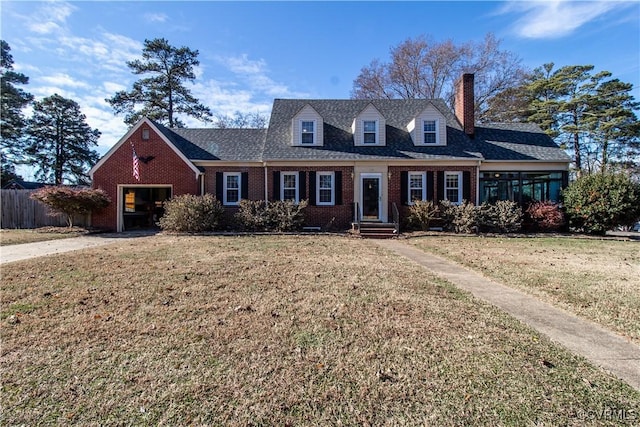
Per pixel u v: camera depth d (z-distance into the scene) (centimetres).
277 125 1850
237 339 369
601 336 389
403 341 367
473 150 1705
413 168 1677
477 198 1662
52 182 3622
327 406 256
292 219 1590
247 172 1730
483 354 338
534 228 1631
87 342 360
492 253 988
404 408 254
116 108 2947
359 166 1683
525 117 3347
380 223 1565
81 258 853
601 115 3017
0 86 3008
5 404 255
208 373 300
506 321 429
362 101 2002
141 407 253
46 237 1365
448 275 698
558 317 450
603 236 1459
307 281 623
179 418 242
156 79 3000
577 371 307
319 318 432
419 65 3300
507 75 3162
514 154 1717
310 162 1688
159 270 707
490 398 265
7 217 1789
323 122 1842
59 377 293
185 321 420
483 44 3177
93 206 1627
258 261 820
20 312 450
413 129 1755
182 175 1697
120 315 440
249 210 1605
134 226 1861
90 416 243
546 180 1698
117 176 1705
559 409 252
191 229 1532
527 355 337
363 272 708
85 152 3784
